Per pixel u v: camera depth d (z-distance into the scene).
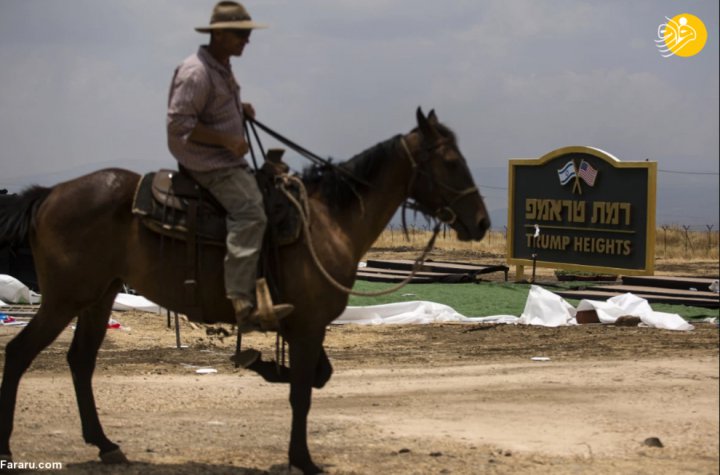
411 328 16.47
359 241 7.28
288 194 7.03
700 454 7.95
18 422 8.73
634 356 13.26
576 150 23.17
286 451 7.85
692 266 33.75
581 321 16.98
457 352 13.77
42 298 7.10
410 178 7.37
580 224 23.23
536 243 24.39
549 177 24.05
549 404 9.99
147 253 6.97
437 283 24.59
